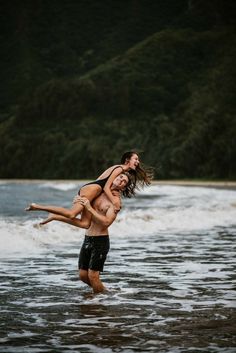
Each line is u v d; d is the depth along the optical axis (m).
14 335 5.11
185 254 10.65
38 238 11.98
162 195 37.81
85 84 113.31
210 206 23.39
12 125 114.19
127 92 113.62
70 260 9.73
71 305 6.36
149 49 127.69
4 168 107.69
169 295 6.93
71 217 7.13
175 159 91.69
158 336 5.10
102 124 107.88
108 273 8.51
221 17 150.75
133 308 6.23
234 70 115.44
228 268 9.04
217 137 93.38
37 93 114.56
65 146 104.06
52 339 5.00
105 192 7.40
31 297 6.76
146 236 13.83
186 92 116.81
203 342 4.91
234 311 6.07
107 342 4.91
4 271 8.56
